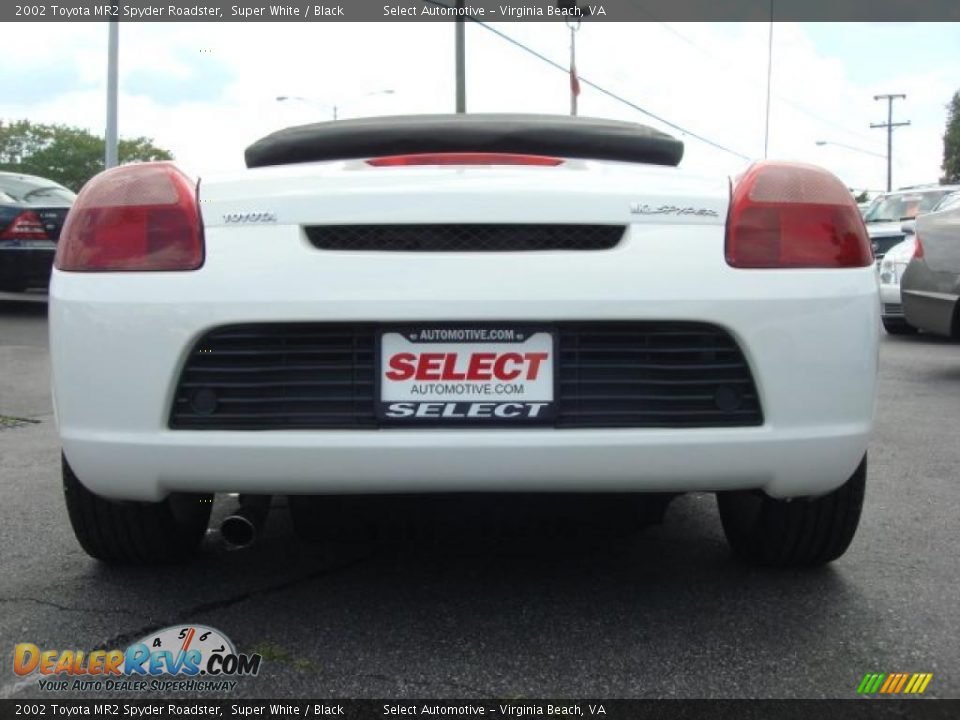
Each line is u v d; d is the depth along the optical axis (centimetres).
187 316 211
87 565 285
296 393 213
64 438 221
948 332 652
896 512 346
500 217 211
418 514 261
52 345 222
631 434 211
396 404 212
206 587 266
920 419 536
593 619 244
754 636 233
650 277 211
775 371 213
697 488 218
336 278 210
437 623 241
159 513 260
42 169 7344
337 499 256
